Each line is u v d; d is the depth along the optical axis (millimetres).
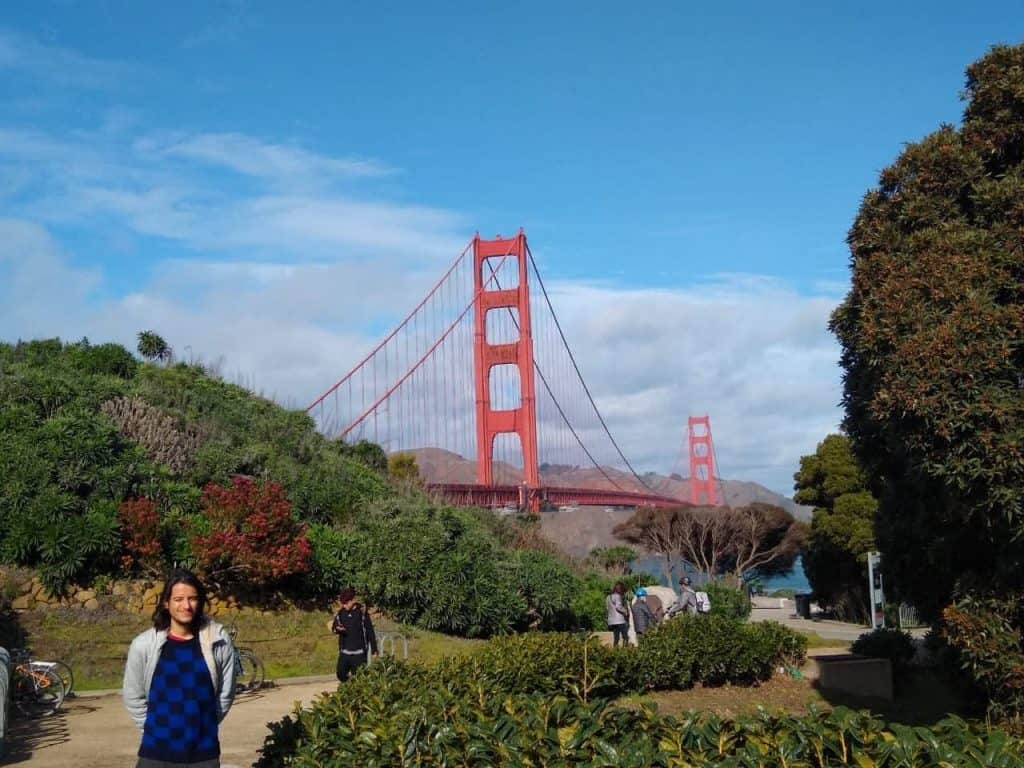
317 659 16438
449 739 5383
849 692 14305
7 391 19172
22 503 16203
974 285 7859
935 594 11219
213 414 24531
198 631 5180
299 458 24328
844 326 9125
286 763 5797
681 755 4840
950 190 8906
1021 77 8766
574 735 5109
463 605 19031
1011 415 7285
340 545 19312
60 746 10055
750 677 14539
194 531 17250
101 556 16297
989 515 7777
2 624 14531
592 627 23922
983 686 8961
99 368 25125
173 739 4961
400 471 33125
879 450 10906
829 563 35062
